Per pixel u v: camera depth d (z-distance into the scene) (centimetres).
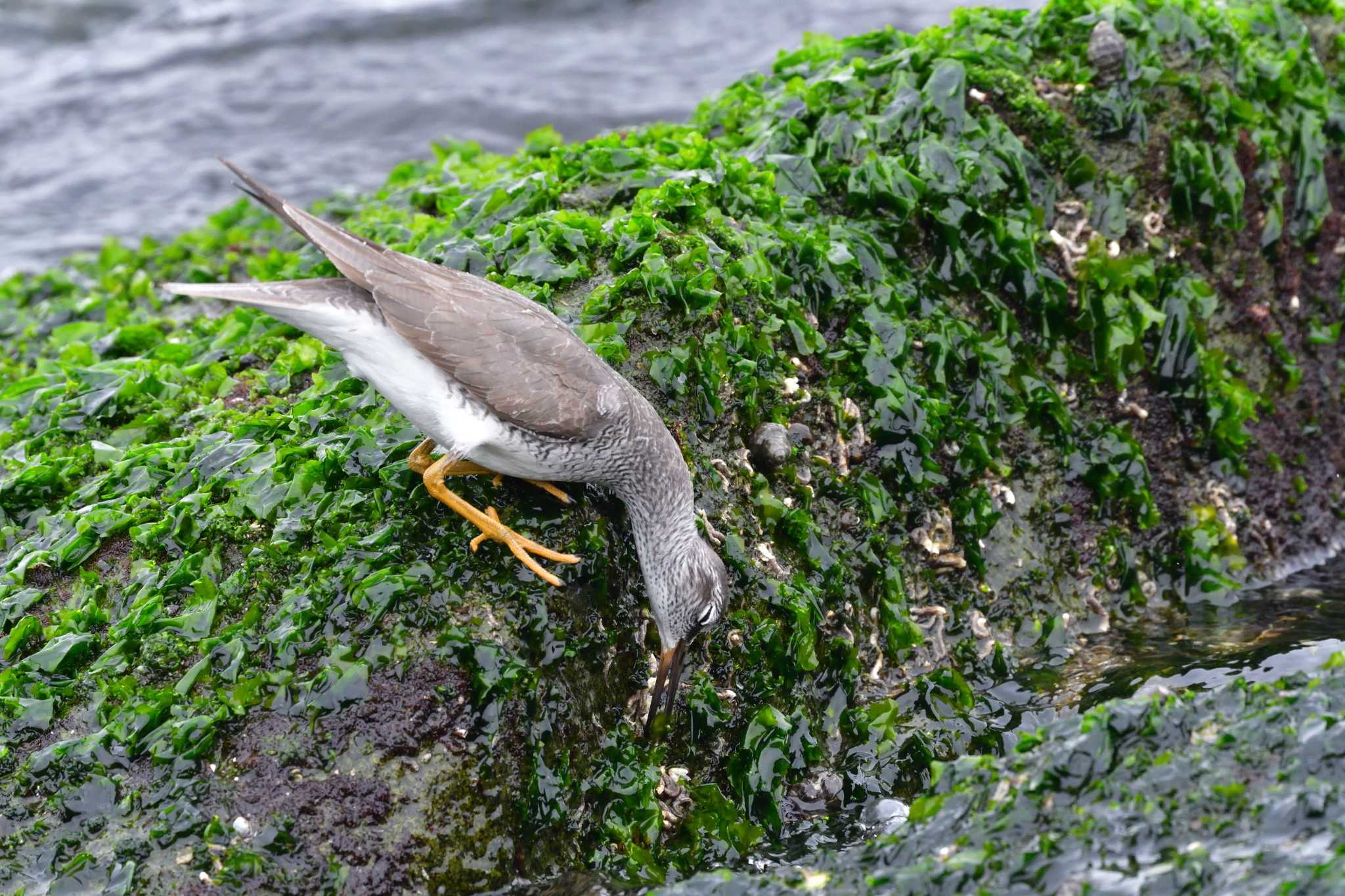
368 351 1001
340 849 905
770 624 1098
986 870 803
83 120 2670
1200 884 766
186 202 2370
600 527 1074
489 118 2602
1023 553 1296
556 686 1002
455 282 1034
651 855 986
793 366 1202
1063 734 881
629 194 1331
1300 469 1504
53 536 1096
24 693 986
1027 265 1340
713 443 1148
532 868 959
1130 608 1332
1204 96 1449
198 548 1049
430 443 1055
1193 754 848
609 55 2833
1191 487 1404
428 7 3016
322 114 2652
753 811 1050
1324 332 1532
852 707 1142
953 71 1398
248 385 1274
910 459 1246
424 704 952
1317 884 739
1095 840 809
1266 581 1427
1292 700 871
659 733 1047
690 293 1148
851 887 828
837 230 1307
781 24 2898
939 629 1228
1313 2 1672
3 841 925
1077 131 1423
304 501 1055
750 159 1397
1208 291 1409
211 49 2922
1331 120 1574
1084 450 1345
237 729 941
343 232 1022
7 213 2317
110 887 890
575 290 1190
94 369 1323
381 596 975
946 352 1289
